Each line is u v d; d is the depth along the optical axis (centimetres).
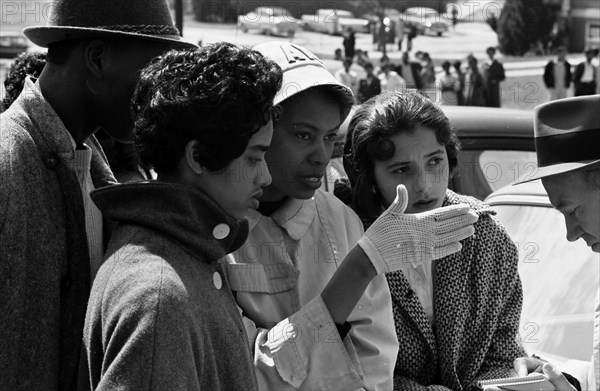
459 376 243
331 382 197
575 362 260
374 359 211
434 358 239
